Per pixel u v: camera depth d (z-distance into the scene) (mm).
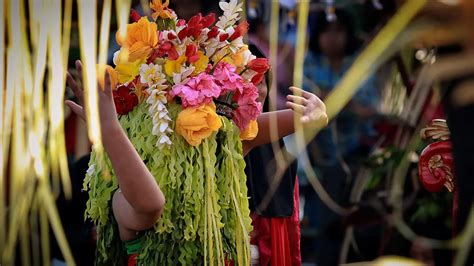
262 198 5461
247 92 4578
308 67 6730
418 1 1373
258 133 4871
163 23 4523
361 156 6691
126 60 4371
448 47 1427
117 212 4387
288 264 5590
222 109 4578
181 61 4391
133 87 4500
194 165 4445
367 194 5793
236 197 4555
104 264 4672
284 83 4188
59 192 6301
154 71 4355
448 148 3639
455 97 1503
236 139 4609
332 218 7426
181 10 5820
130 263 4547
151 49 4359
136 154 4027
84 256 6508
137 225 4293
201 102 4371
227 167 4547
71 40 4234
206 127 4371
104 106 3865
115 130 3898
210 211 4418
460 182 1893
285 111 4844
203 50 4551
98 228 4629
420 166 3701
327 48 6605
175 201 4414
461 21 1375
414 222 5750
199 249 4496
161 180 4371
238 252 4516
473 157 1833
